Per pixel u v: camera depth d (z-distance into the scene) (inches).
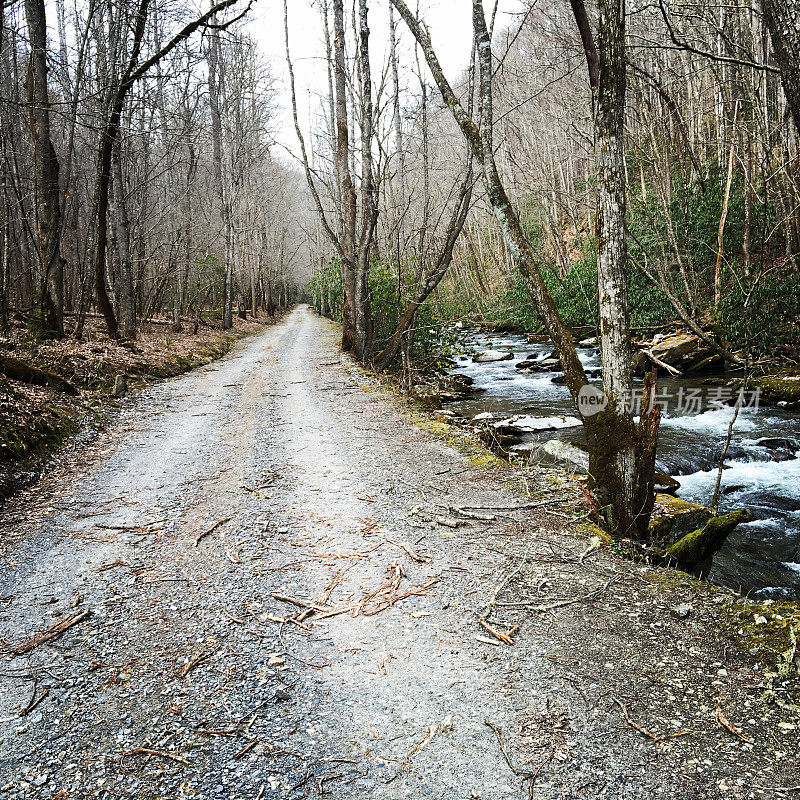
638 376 602.5
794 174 585.3
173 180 1001.5
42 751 105.1
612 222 173.2
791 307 537.6
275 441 316.5
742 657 123.5
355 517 207.8
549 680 119.9
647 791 92.7
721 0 539.2
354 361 641.0
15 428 277.3
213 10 437.7
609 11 164.2
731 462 348.2
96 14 649.0
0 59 652.7
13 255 734.5
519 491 226.7
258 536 194.9
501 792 93.7
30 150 725.3
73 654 133.8
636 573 161.5
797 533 254.5
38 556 184.1
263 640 137.7
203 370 643.5
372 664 127.8
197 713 114.0
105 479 259.3
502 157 1087.0
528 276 201.6
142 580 167.6
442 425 342.3
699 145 733.9
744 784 93.1
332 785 96.1
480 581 160.9
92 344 560.4
